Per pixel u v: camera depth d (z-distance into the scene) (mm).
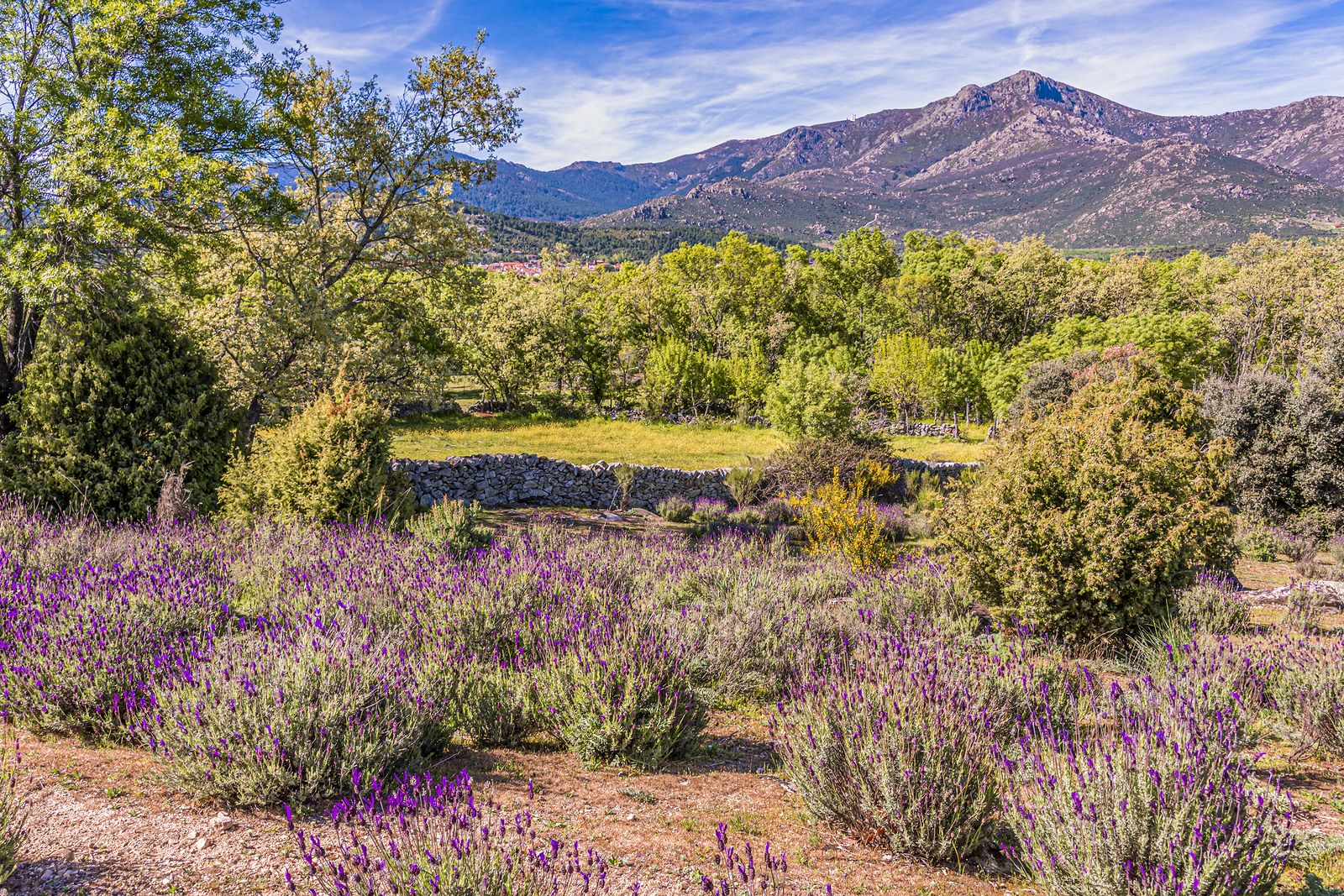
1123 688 5742
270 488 11234
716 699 6023
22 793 3674
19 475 11188
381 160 19438
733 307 68438
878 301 75250
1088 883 2959
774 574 9172
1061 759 3650
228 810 3633
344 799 3699
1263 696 5680
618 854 3307
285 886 2908
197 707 3945
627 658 4926
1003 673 5395
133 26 14227
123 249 13727
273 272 17938
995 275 77500
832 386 30328
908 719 3898
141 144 13156
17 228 12875
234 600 6930
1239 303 68562
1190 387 49344
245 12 16625
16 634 4965
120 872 2994
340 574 7359
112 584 6055
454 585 6895
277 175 19188
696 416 45594
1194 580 8156
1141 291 73125
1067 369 35969
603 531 16406
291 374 16922
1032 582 7406
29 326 13312
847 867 3389
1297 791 4477
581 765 4590
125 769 4070
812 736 4090
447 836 2768
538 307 45000
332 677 4156
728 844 3543
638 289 62781
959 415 52031
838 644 7043
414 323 21891
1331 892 3203
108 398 11797
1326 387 20500
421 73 19516
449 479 21078
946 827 3549
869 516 12625
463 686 5090
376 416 12023
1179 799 3023
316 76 18875
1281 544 18094
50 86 13148
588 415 45500
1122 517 7375
